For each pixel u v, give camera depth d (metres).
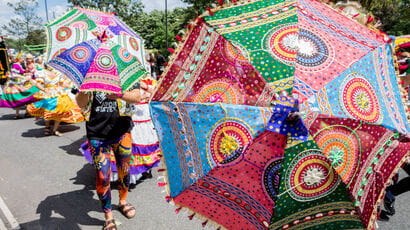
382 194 1.50
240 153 1.43
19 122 7.73
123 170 3.09
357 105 1.42
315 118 1.34
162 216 3.29
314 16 1.61
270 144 1.37
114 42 2.55
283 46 1.46
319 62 1.44
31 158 5.03
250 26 1.58
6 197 3.67
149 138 3.93
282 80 1.39
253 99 1.43
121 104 2.87
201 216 1.66
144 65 2.68
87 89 2.29
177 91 1.70
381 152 1.46
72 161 4.89
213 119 1.50
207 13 1.72
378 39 1.68
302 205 1.44
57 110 6.20
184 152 1.64
